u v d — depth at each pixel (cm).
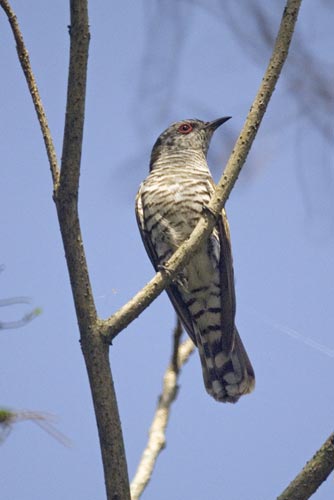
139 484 764
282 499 643
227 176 789
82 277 712
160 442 812
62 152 707
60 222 716
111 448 684
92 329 710
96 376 702
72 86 695
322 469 640
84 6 690
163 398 854
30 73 763
